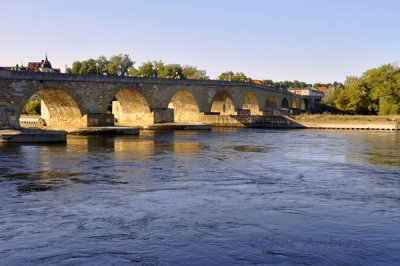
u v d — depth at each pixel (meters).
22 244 12.96
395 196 20.17
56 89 58.44
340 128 88.44
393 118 98.31
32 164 30.42
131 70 138.50
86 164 30.69
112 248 12.60
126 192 20.80
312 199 19.39
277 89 134.25
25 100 54.09
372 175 26.52
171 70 155.50
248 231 14.28
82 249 12.52
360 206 18.06
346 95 134.62
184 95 89.19
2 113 49.34
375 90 122.00
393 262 11.54
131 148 42.34
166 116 80.06
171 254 12.12
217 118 91.50
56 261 11.62
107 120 64.44
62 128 62.09
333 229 14.56
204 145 46.75
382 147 45.59
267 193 20.70
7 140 44.94
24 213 16.64
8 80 52.03
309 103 197.00
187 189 21.61
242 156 36.56
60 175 25.84
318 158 35.34
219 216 16.28
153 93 77.12
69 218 15.91
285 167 29.89
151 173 26.83
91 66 132.88
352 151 41.19
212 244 12.95
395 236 13.78
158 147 43.69
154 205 18.05
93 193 20.55
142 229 14.50
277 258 11.79
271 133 71.50
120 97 77.94
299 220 15.73
